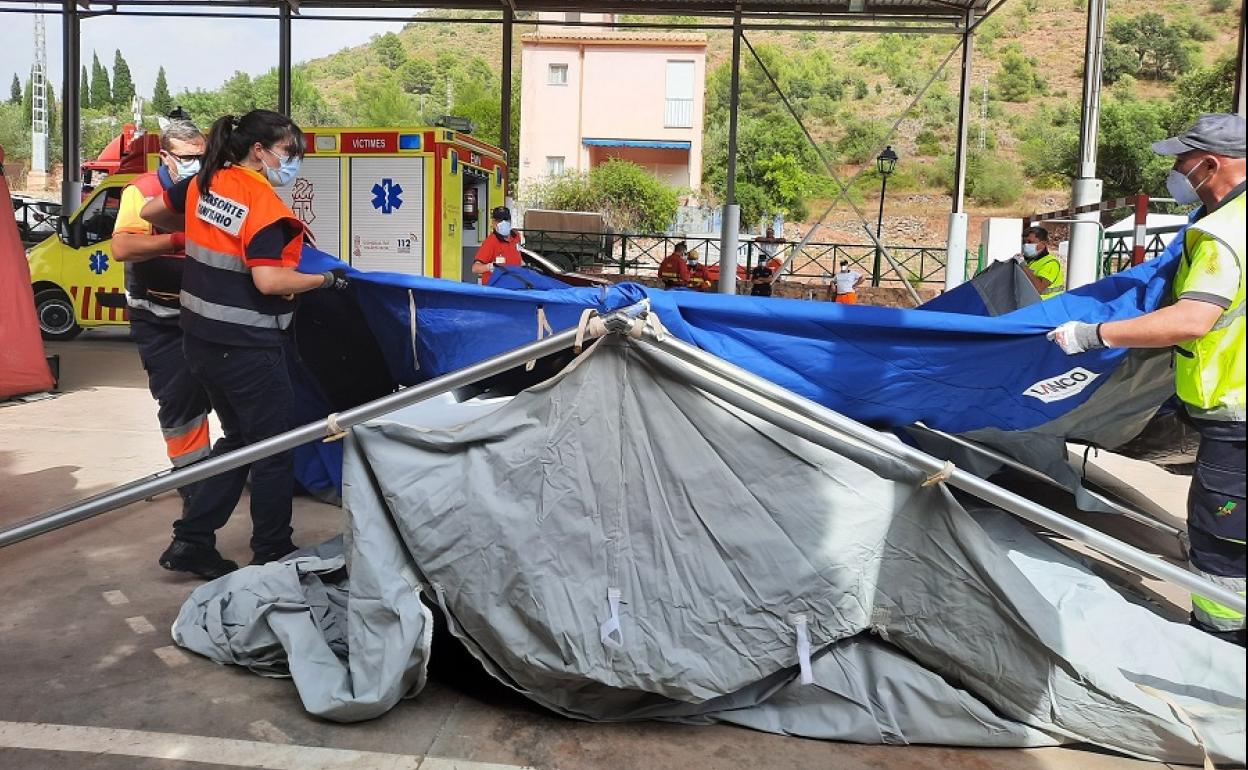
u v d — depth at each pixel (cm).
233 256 360
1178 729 264
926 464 272
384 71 10719
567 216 2188
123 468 583
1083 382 339
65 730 273
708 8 1545
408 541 283
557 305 355
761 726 286
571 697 286
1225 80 4881
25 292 832
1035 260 844
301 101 8288
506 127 1525
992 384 337
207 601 342
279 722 281
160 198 412
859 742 281
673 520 282
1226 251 285
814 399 340
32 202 1880
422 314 380
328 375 451
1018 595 273
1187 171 313
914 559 284
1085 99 940
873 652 293
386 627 281
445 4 1532
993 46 7456
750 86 6378
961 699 280
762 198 4566
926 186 5356
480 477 282
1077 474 387
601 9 1537
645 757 268
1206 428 311
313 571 349
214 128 361
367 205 1013
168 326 443
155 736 271
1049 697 275
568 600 275
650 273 2175
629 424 283
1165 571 273
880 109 6462
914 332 321
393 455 289
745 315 322
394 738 274
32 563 419
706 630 280
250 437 380
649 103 4281
